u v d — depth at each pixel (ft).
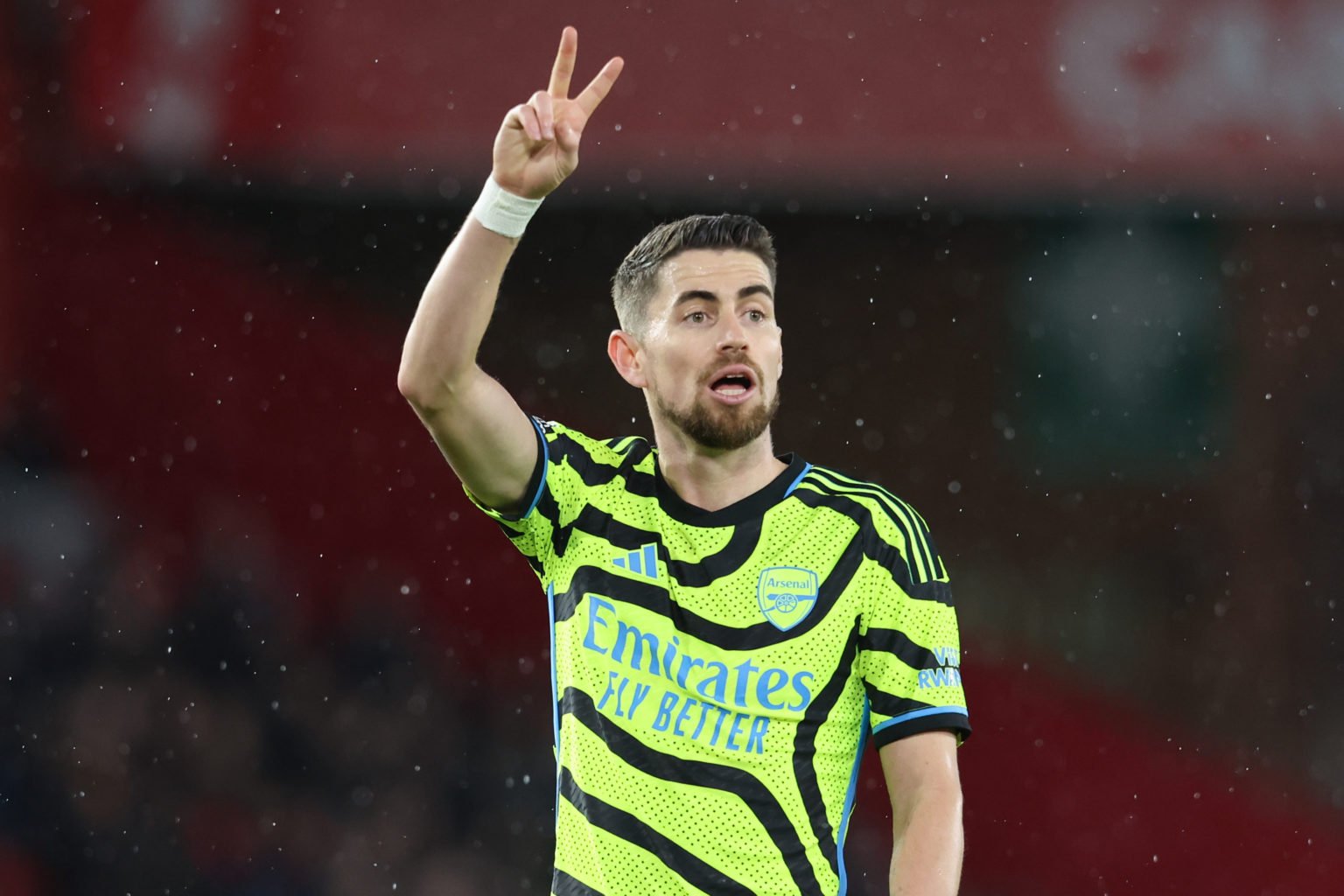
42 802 89.51
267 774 94.27
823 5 99.60
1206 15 99.45
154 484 107.34
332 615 105.29
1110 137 99.50
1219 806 104.68
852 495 28.40
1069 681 109.50
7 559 100.83
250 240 112.27
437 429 27.43
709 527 27.89
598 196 110.93
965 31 99.55
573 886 26.73
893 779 27.14
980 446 114.62
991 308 115.24
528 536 28.76
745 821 26.27
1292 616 110.32
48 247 107.04
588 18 98.73
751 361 27.73
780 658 26.96
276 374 111.34
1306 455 111.86
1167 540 112.37
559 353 113.60
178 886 88.43
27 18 100.78
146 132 100.37
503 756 99.30
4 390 106.22
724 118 98.84
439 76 98.27
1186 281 113.19
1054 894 102.89
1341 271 111.86
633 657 27.22
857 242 114.83
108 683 96.12
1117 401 114.11
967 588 112.78
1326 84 99.25
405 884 91.81
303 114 98.53
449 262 26.76
